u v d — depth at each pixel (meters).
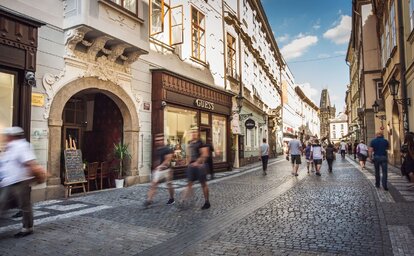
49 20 8.64
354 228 5.60
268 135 32.53
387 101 19.88
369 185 10.87
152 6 12.85
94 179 10.42
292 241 4.93
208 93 15.87
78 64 9.32
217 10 18.66
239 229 5.64
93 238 5.13
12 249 4.61
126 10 10.16
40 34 8.40
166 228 5.72
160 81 12.38
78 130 11.45
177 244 4.84
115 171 11.07
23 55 7.66
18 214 6.49
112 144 11.61
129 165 11.27
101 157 11.72
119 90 10.84
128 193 9.48
